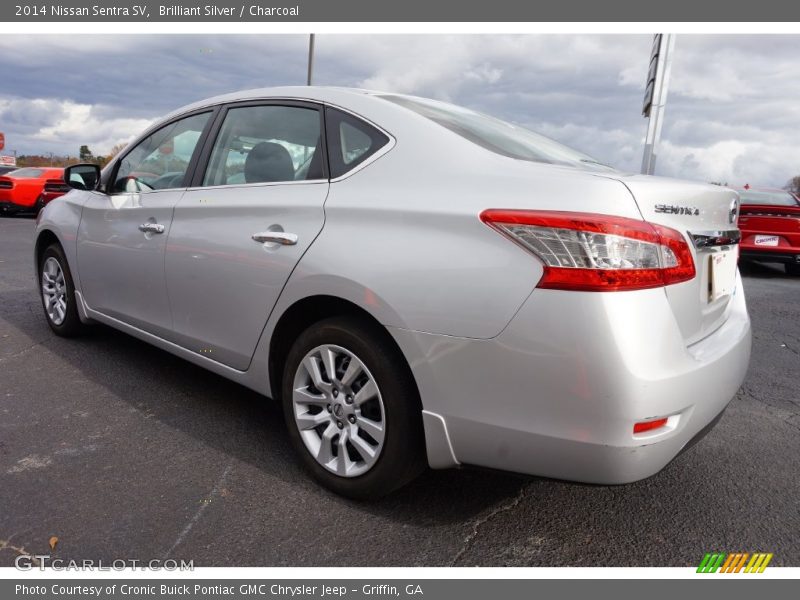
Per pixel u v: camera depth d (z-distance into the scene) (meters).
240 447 2.84
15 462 2.61
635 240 1.85
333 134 2.57
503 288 1.91
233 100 3.12
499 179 2.06
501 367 1.93
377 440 2.26
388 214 2.19
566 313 1.82
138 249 3.34
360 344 2.24
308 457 2.52
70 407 3.22
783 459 2.95
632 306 1.83
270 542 2.15
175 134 3.41
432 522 2.30
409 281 2.08
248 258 2.64
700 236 2.15
